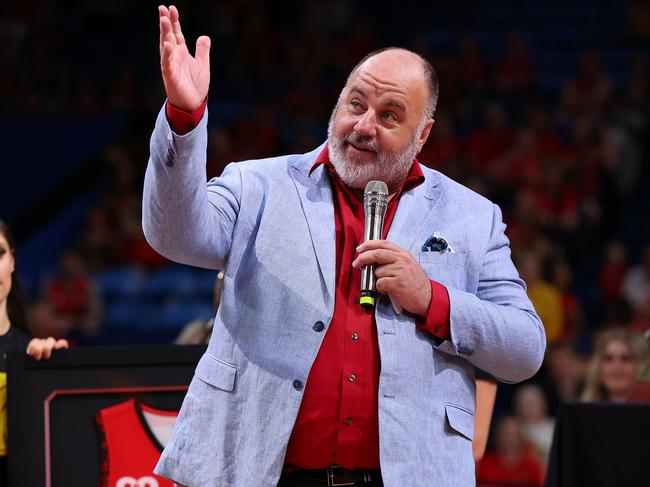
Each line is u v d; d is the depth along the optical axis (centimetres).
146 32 2434
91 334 1416
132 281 1714
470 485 384
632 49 2366
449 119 2070
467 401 397
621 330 733
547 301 1399
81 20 2452
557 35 2411
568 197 1784
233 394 385
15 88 2311
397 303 386
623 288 1619
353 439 381
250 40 2400
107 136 2114
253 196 404
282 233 396
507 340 389
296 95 2200
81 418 471
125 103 2262
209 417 386
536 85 2206
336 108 416
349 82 413
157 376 477
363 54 2361
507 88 2164
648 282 1589
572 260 1727
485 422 519
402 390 382
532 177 1803
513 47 2236
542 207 1766
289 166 415
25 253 1933
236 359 388
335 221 406
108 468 470
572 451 455
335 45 2388
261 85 2311
